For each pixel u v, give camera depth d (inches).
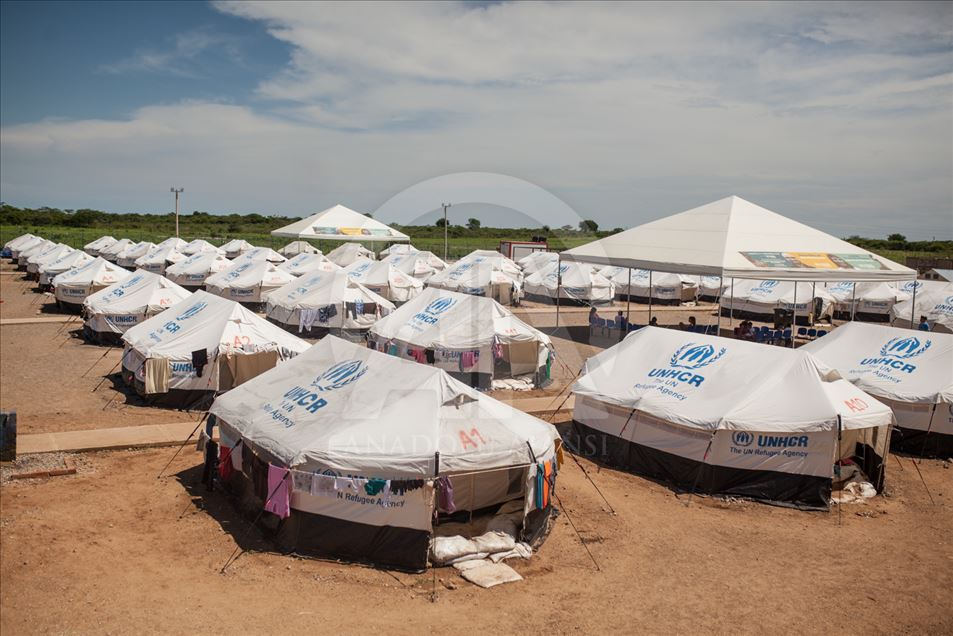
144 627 358.3
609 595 423.8
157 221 5108.3
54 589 388.8
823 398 591.5
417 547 445.4
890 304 1732.3
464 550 459.2
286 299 1306.6
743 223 1294.3
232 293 1619.1
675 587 437.7
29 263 2102.6
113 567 422.3
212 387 799.7
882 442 623.8
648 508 572.4
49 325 1330.0
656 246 1278.3
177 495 548.7
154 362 790.5
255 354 827.4
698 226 1316.4
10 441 595.5
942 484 651.5
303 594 407.8
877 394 751.1
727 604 418.0
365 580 430.3
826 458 578.6
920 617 409.7
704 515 561.3
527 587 429.7
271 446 479.8
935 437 729.0
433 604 403.9
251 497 514.0
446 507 456.1
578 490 606.9
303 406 518.6
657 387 666.2
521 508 530.3
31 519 478.6
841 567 473.4
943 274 1802.4
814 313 1689.2
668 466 636.1
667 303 1967.3
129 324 1155.3
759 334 1326.3
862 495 612.4
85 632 348.8
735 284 1806.1
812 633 389.4
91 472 588.1
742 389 621.3
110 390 868.0
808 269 1165.1
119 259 2444.6
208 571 428.8
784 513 570.9
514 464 474.0
